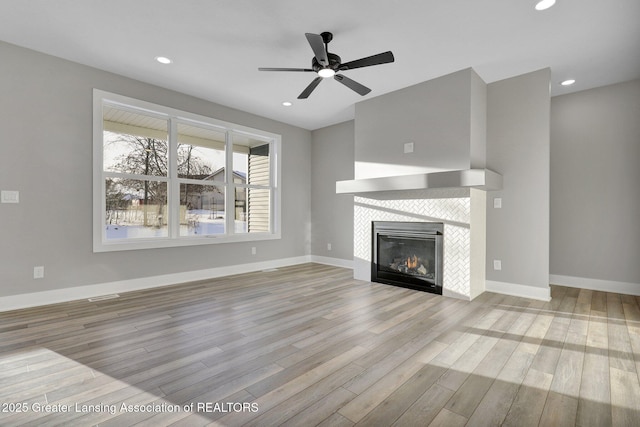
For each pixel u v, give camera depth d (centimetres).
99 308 324
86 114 361
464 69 365
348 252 571
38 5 255
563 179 427
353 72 373
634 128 383
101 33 298
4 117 313
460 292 364
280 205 578
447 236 376
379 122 443
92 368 203
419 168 401
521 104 378
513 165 384
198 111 460
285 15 270
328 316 303
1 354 221
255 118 536
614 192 394
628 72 367
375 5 256
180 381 188
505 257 390
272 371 200
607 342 244
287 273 512
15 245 320
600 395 175
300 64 360
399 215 419
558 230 431
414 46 317
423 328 273
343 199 579
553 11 260
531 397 174
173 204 442
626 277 387
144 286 409
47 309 319
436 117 387
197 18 274
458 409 163
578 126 417
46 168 337
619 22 273
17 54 320
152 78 395
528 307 332
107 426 149
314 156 626
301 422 153
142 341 244
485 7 256
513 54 331
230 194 508
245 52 332
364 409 163
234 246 510
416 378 193
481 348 234
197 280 457
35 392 176
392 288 412
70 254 352
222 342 243
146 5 256
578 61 344
